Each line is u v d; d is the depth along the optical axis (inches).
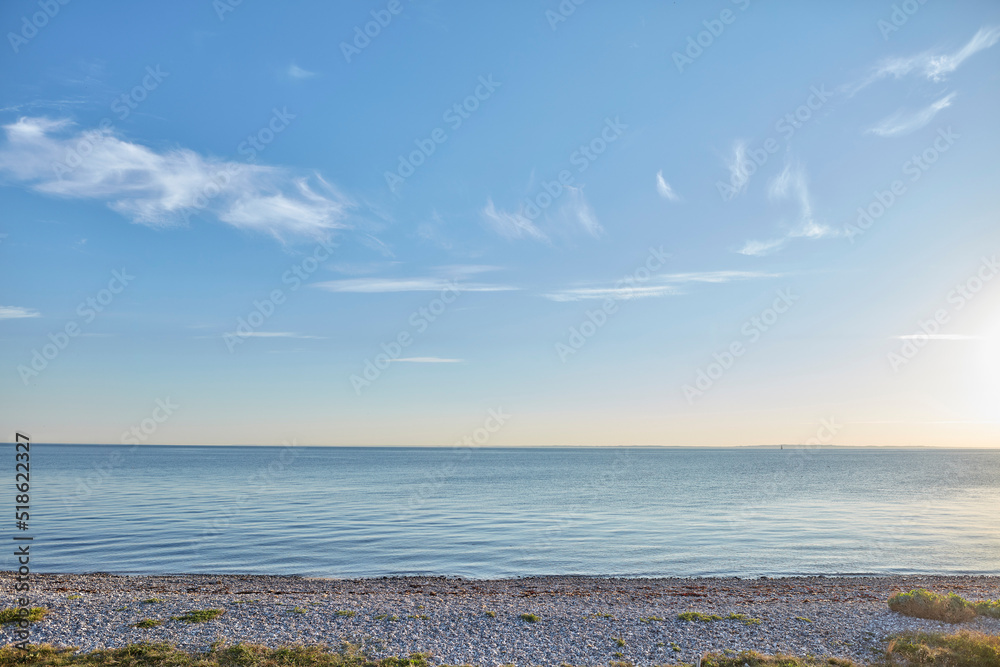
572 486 3794.3
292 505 2573.8
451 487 3676.2
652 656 689.0
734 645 726.5
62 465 6077.8
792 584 1229.1
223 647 674.8
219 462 7278.5
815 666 640.4
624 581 1269.7
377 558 1525.6
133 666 610.2
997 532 1985.7
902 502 2903.5
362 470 5831.7
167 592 993.5
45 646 651.5
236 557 1512.1
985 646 660.1
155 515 2209.6
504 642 731.4
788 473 5600.4
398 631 761.6
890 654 682.2
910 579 1300.4
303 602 898.1
